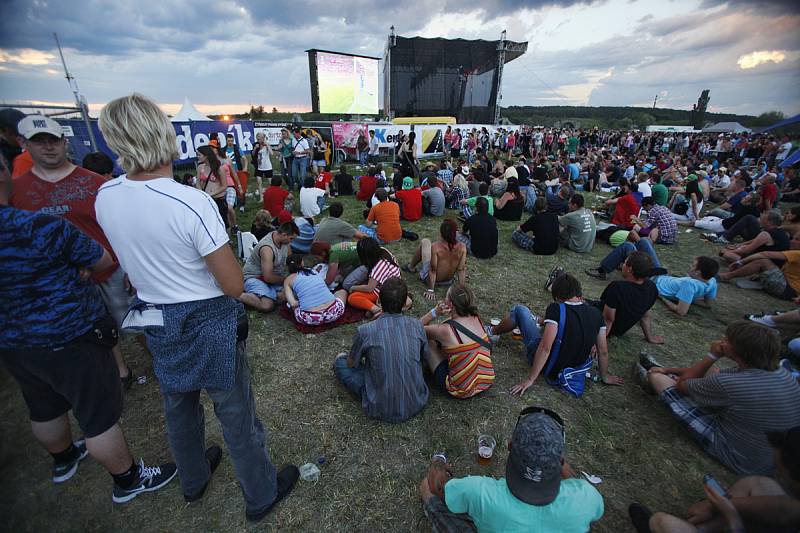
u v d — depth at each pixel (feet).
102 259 5.75
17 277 4.92
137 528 6.56
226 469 7.67
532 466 4.61
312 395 9.84
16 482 7.31
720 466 8.16
